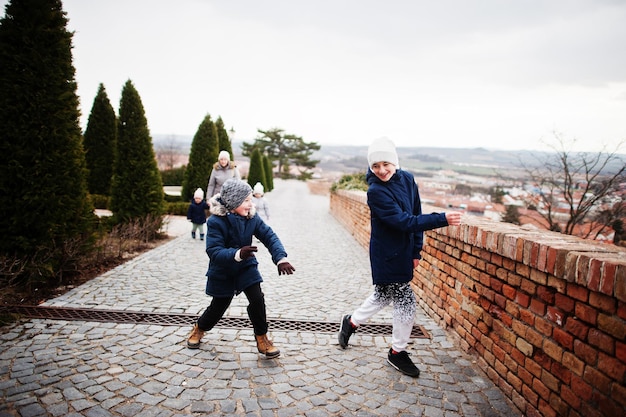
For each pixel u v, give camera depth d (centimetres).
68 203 520
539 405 240
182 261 677
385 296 319
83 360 305
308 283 571
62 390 261
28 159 485
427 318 430
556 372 227
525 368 256
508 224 355
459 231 357
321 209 1925
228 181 320
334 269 666
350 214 1126
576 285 213
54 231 502
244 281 313
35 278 467
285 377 292
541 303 244
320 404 258
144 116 926
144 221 859
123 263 642
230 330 376
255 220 332
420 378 297
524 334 259
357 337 376
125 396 258
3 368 287
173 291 497
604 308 193
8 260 440
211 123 1456
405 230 284
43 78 494
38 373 282
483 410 257
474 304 333
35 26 490
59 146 515
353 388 280
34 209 487
